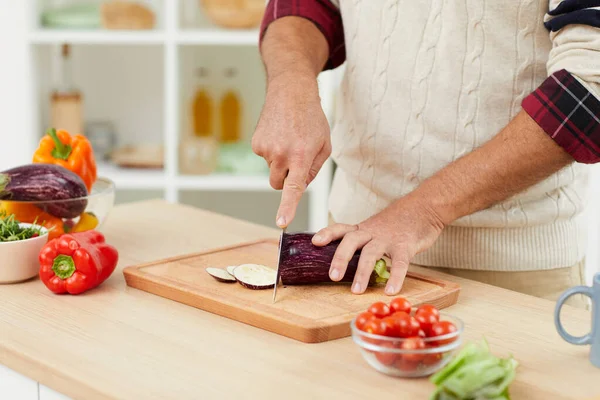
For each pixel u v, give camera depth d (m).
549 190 1.45
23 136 3.15
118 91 3.51
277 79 1.41
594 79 1.19
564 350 1.07
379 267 1.25
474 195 1.29
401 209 1.31
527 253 1.48
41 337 1.10
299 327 1.09
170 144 3.15
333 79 3.11
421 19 1.43
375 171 1.55
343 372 1.00
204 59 3.49
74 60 3.45
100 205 1.48
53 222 1.42
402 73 1.47
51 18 3.12
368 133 1.54
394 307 1.01
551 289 1.50
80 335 1.11
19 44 3.07
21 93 3.12
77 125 3.21
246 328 1.15
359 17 1.52
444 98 1.43
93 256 1.27
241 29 3.14
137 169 3.23
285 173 1.32
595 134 1.20
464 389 0.86
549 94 1.21
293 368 1.01
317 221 3.21
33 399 1.06
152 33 3.08
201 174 3.18
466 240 1.48
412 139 1.48
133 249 1.53
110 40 3.08
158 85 3.50
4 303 1.24
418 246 1.28
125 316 1.19
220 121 3.33
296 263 1.24
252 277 1.27
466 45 1.39
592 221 2.84
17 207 1.39
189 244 1.57
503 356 1.05
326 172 3.16
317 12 1.62
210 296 1.20
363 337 0.96
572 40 1.22
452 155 1.45
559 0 1.27
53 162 1.51
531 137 1.24
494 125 1.42
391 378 0.98
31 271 1.33
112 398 0.93
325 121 1.34
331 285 1.27
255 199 3.70
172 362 1.02
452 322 1.00
